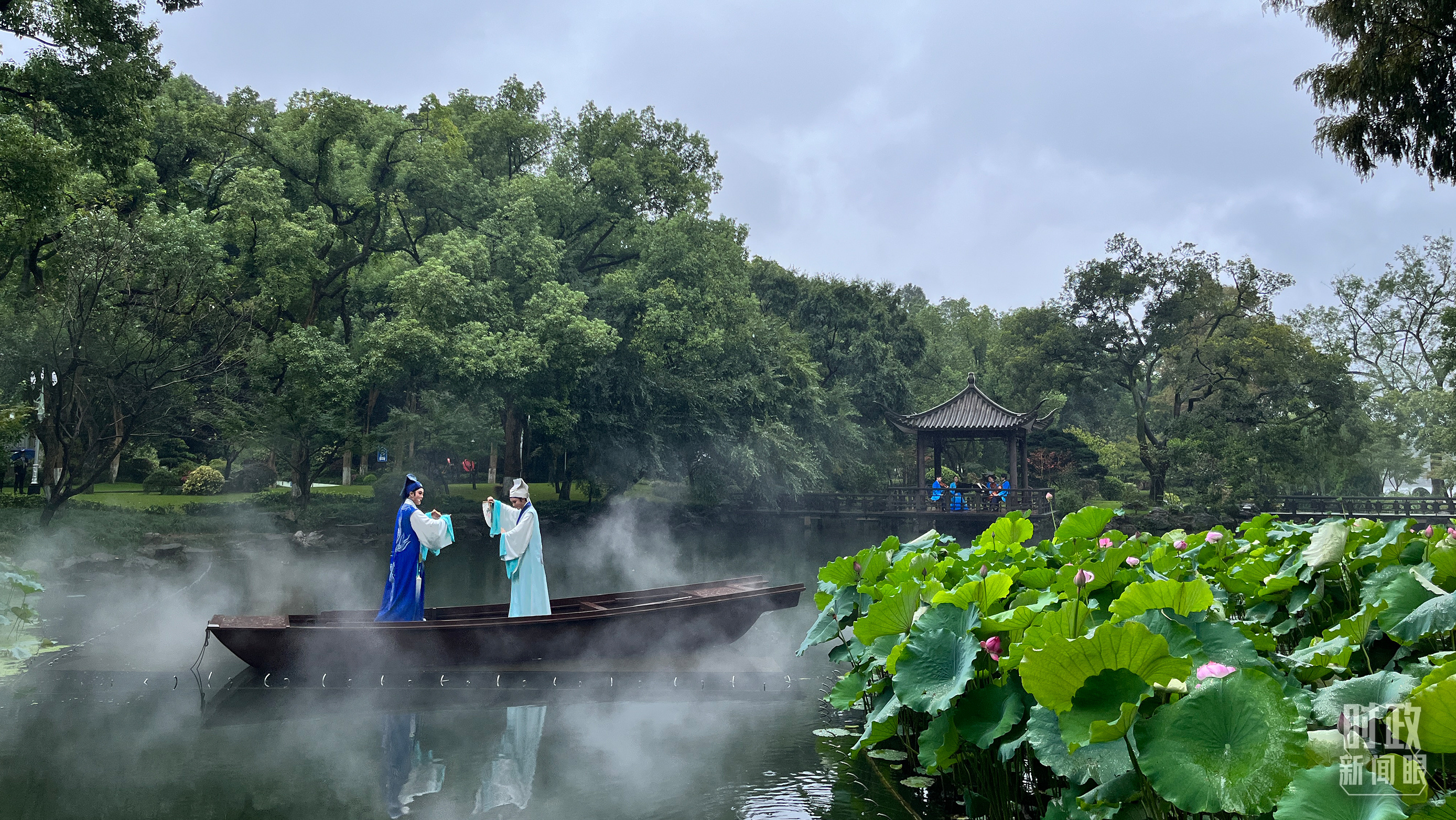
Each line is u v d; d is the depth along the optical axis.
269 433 20.41
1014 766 3.83
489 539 20.58
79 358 15.77
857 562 5.66
